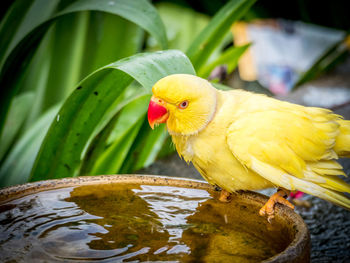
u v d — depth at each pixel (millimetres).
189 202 673
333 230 801
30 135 842
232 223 645
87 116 727
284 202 658
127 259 591
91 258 589
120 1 758
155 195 678
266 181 679
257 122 667
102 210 654
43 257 589
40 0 851
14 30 830
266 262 558
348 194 871
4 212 640
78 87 699
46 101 945
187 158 686
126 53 951
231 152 668
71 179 667
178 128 669
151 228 631
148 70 666
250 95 694
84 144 743
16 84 801
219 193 681
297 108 689
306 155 671
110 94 717
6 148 900
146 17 752
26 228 621
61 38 946
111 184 673
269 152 661
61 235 615
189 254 600
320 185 671
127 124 880
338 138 689
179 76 660
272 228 639
